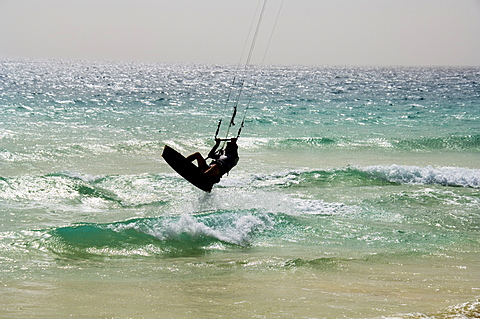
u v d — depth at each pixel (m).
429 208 23.92
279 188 27.73
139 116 61.28
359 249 17.59
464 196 26.45
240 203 23.94
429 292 12.38
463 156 41.00
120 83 156.75
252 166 34.16
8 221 19.72
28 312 10.50
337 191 27.30
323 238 19.00
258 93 120.62
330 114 71.94
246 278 13.78
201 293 12.21
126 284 13.05
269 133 51.88
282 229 19.95
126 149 38.38
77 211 21.94
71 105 71.56
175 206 23.30
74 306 11.03
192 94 107.94
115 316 10.39
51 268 14.42
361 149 42.94
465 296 11.97
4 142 38.69
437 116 70.62
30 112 59.88
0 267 14.20
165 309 10.88
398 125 60.38
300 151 41.12
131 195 25.22
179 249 17.27
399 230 20.17
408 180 30.39
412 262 15.88
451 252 17.25
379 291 12.39
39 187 24.97
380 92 130.75
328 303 11.32
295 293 12.20
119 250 16.70
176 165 20.30
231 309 10.91
